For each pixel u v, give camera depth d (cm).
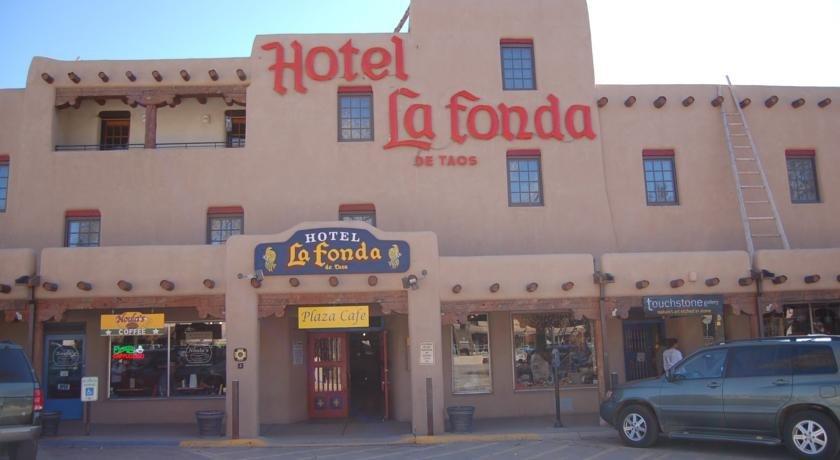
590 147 1909
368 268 1562
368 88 1908
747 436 1181
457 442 1448
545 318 1878
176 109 2016
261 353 1803
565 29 1966
